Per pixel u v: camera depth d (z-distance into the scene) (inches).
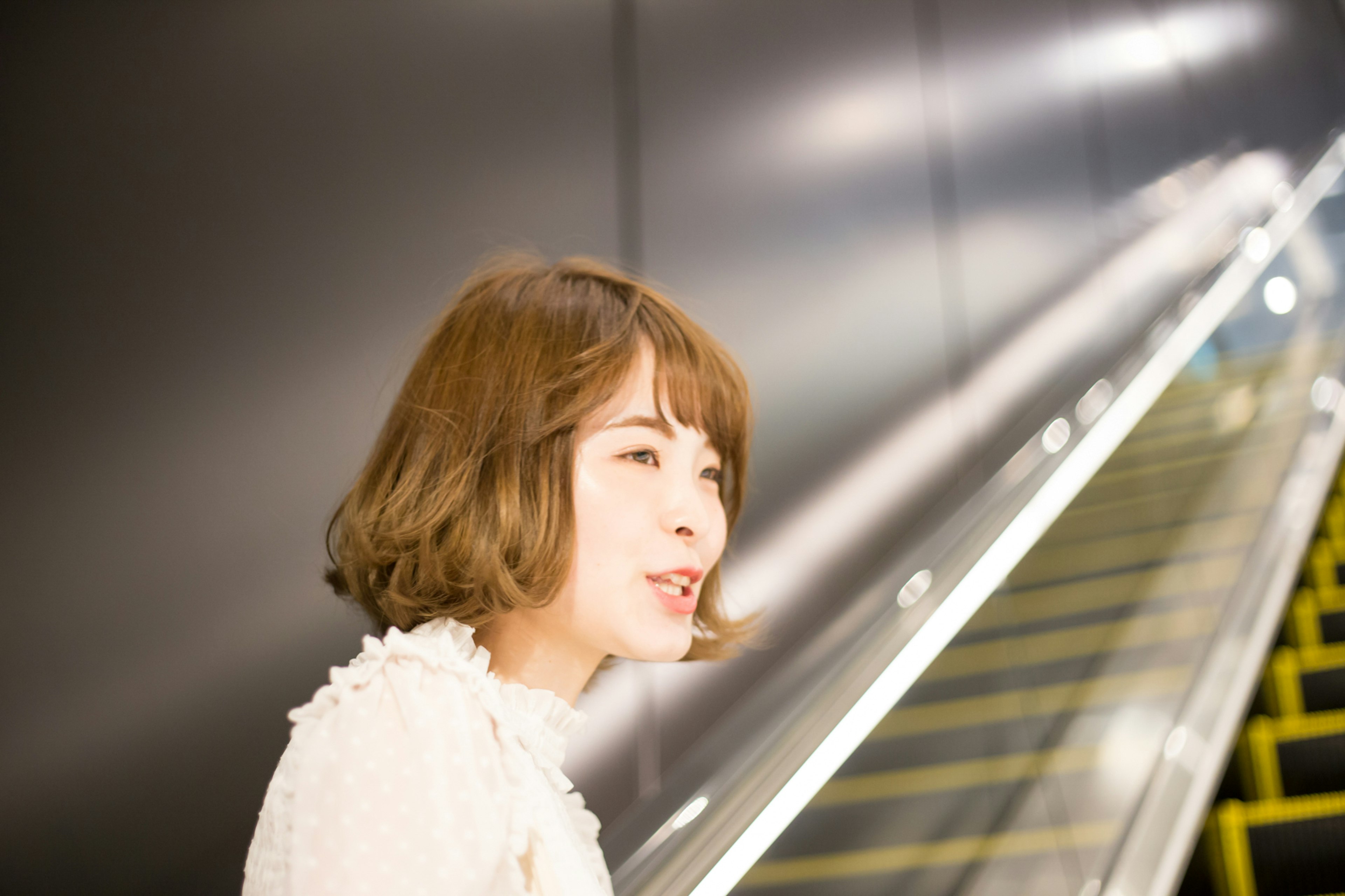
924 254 155.8
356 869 26.4
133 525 66.3
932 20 175.2
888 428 138.4
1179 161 263.6
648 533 38.5
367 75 89.0
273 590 72.4
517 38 104.1
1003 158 185.3
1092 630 119.9
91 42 71.4
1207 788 102.4
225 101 78.2
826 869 72.1
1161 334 166.1
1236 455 172.9
